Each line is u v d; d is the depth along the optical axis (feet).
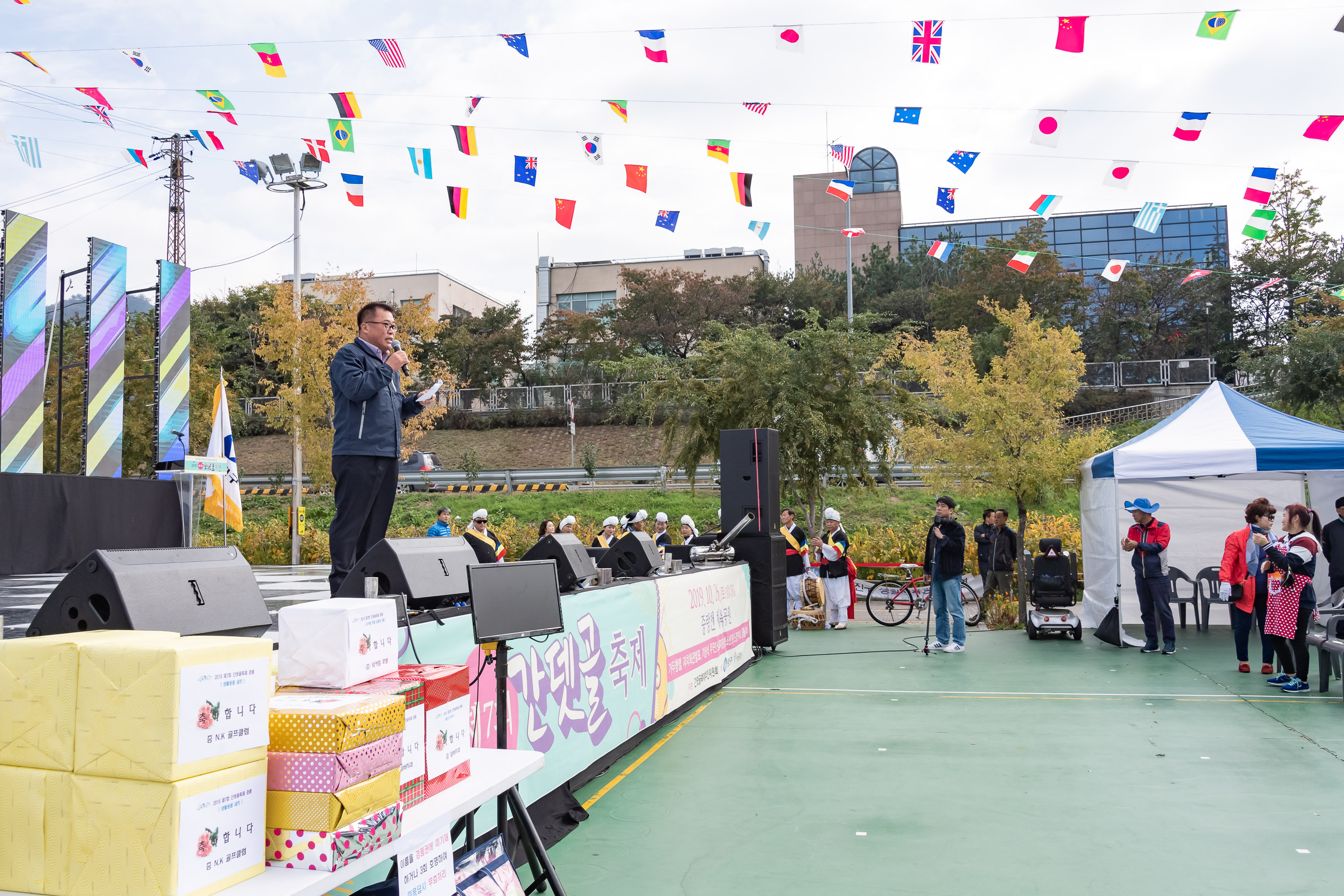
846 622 40.40
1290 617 24.67
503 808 9.40
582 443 123.44
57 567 41.14
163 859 5.09
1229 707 22.81
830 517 40.45
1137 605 40.06
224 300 157.99
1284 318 120.26
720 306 148.97
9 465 43.14
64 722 5.40
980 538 43.55
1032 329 41.93
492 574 10.14
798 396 47.96
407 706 7.02
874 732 20.51
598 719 16.90
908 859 12.69
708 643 24.95
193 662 5.28
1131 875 12.01
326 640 6.69
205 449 93.35
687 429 53.47
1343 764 17.46
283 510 91.25
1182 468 31.63
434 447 126.21
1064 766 17.53
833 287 157.99
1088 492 38.40
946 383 42.63
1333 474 38.14
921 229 210.59
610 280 206.80
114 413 48.52
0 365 43.11
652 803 15.37
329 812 5.76
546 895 11.44
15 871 5.42
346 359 13.73
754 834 13.82
